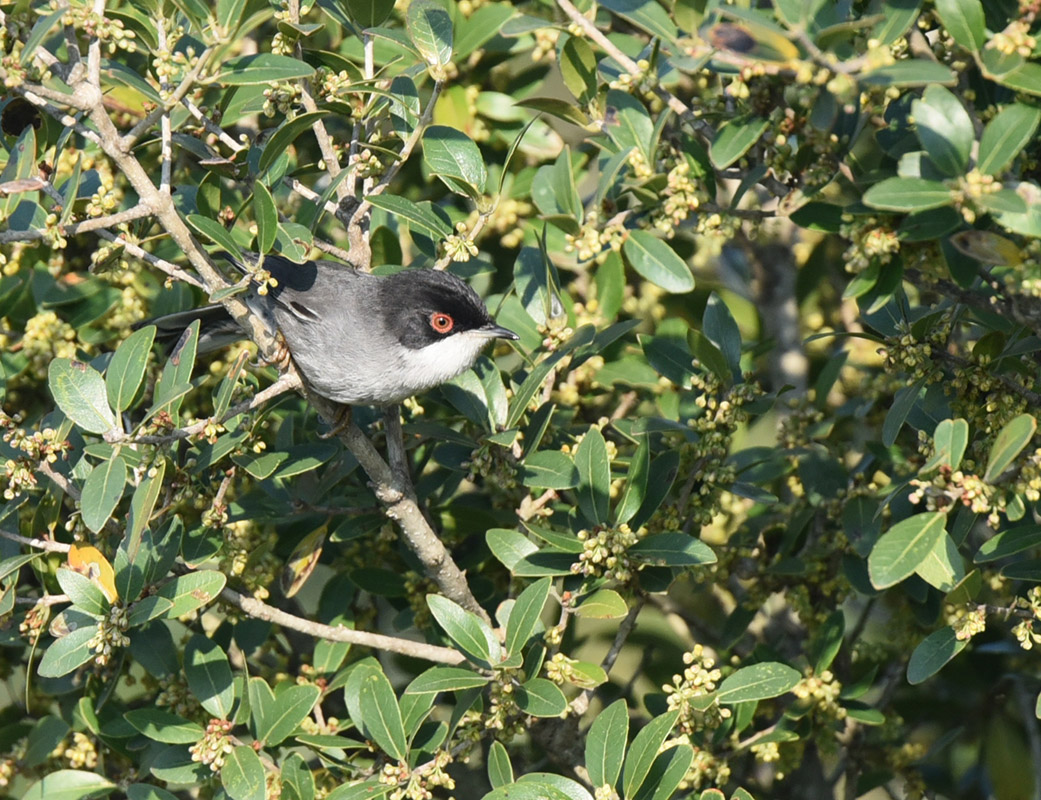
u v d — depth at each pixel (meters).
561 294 10.08
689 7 7.37
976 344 7.88
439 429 9.25
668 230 8.21
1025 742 11.63
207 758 8.08
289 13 8.45
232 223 9.24
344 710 10.23
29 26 7.61
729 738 9.52
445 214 9.98
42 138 8.81
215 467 9.64
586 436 8.67
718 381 9.30
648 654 11.97
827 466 10.59
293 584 9.26
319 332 9.73
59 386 7.53
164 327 10.49
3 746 10.02
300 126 8.24
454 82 11.77
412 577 9.91
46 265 11.13
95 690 9.38
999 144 6.52
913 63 6.39
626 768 7.64
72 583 7.78
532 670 8.28
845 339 13.52
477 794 11.13
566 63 8.72
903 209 6.43
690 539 8.38
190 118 9.28
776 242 13.84
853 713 9.65
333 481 9.41
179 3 7.62
